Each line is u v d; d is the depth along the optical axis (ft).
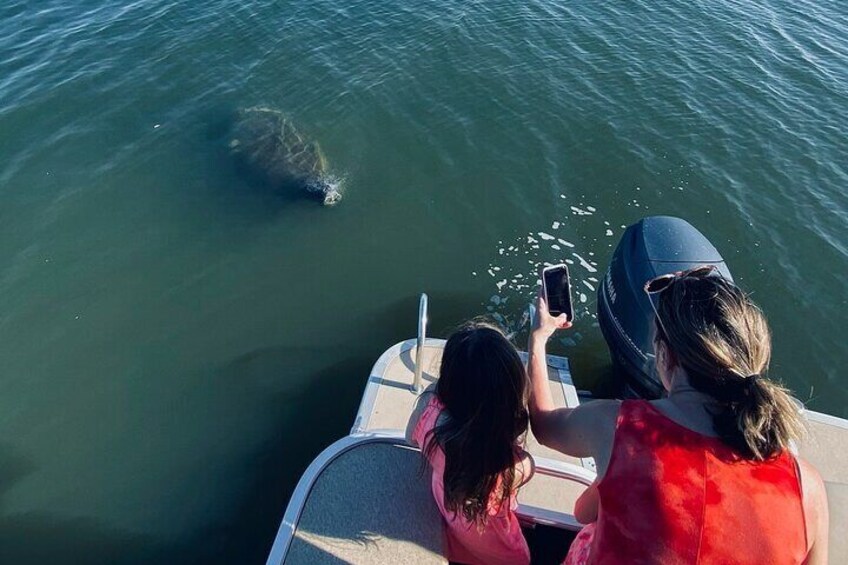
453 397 8.76
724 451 6.32
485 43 36.63
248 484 16.97
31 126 30.01
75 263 23.45
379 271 23.06
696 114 31.35
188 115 31.07
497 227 24.89
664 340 7.08
